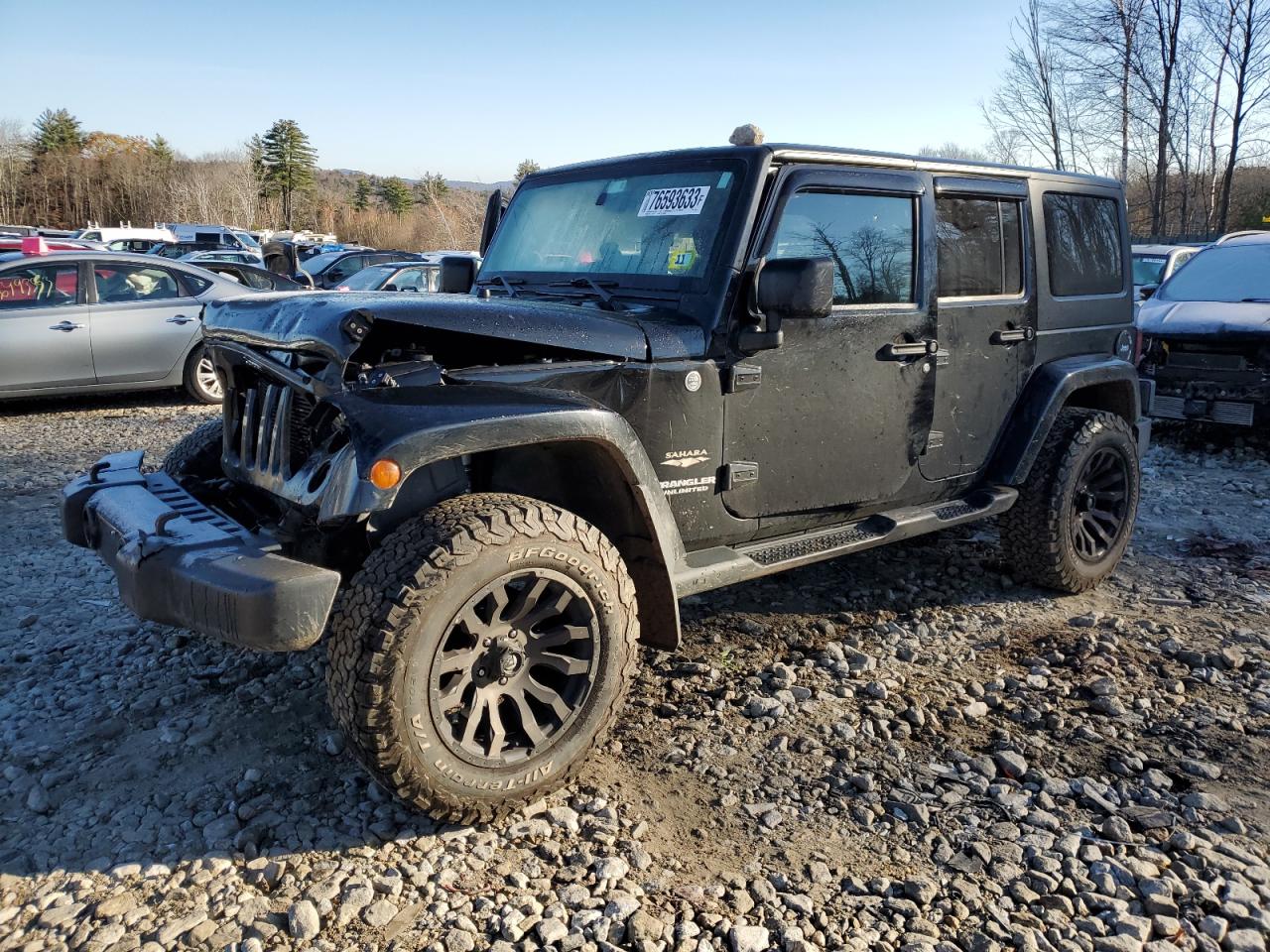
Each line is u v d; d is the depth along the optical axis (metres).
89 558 5.12
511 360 3.26
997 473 4.50
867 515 4.10
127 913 2.43
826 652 4.02
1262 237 9.04
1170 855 2.72
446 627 2.59
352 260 18.45
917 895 2.55
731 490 3.51
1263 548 5.55
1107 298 5.04
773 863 2.69
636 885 2.58
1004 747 3.30
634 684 3.75
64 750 3.22
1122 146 23.67
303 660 3.84
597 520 3.26
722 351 3.38
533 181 4.31
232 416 3.63
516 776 2.78
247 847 2.69
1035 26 23.73
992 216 4.33
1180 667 3.93
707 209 3.48
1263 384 7.49
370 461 2.55
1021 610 4.59
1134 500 4.95
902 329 3.90
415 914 2.46
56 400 10.40
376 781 2.83
